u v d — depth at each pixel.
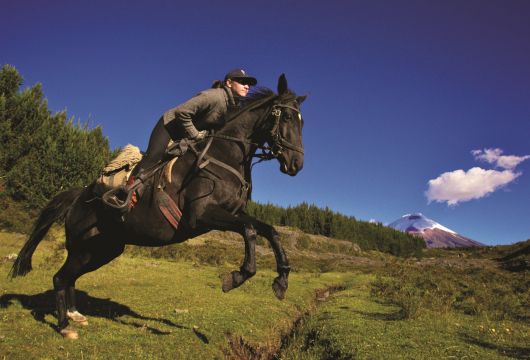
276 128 4.84
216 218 4.41
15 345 4.36
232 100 4.99
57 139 24.02
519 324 6.93
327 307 8.26
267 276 13.54
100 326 5.39
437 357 4.53
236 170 4.76
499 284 12.17
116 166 4.91
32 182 21.97
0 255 11.56
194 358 4.55
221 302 7.90
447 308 7.66
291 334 6.77
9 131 23.27
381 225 66.31
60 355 4.17
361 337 5.39
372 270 20.19
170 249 18.95
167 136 4.82
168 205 4.58
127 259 14.70
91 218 5.10
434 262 27.88
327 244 44.66
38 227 5.45
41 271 9.77
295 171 4.82
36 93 26.12
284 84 5.01
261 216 53.66
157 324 5.74
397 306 8.33
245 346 5.48
